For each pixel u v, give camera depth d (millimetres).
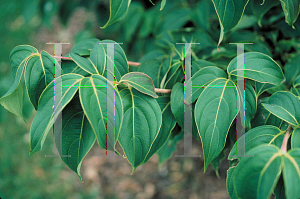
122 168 2939
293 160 501
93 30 2131
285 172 489
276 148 531
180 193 2635
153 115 649
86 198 2625
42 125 558
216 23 1409
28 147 2891
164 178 2803
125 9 611
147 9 1734
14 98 663
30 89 626
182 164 2830
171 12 1454
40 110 567
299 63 1011
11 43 3895
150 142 634
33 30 4031
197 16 1312
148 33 1615
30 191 2549
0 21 3859
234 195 650
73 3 1905
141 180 2830
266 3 975
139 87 652
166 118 775
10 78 1843
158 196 2652
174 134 1015
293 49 1195
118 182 2801
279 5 1161
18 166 2740
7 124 3025
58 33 3938
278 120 752
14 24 4039
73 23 4055
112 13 605
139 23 1664
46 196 2553
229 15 616
